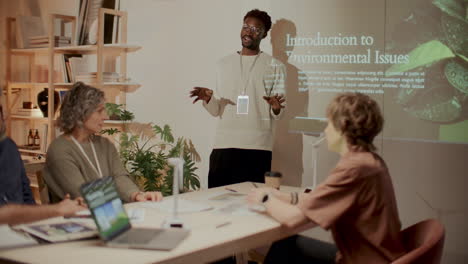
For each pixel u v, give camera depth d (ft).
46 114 16.92
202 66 13.99
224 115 12.53
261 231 6.56
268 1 12.70
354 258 6.38
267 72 12.26
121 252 5.50
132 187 8.80
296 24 12.35
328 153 12.05
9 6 19.07
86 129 8.50
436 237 5.94
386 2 11.23
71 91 8.43
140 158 13.70
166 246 5.66
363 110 6.38
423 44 10.86
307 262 8.98
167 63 14.76
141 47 15.28
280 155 12.75
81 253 5.43
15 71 18.72
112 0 15.53
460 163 10.60
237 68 12.49
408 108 11.12
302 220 6.52
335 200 6.31
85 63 16.62
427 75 10.86
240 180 12.25
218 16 13.56
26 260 5.19
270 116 12.14
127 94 15.74
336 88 11.93
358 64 11.64
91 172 8.48
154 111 15.16
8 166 7.52
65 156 8.23
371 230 6.24
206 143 14.02
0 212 5.75
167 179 13.53
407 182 11.23
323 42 12.03
